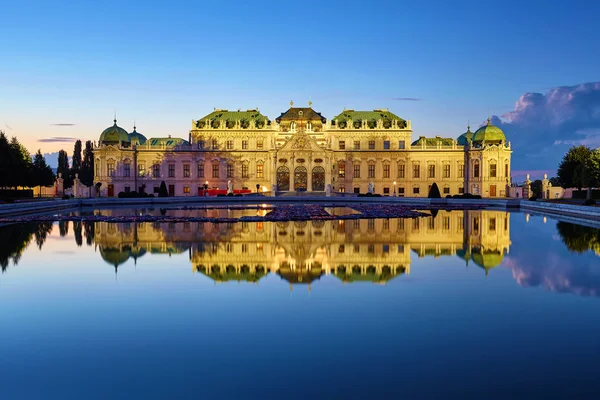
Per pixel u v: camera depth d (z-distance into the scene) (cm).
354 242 4150
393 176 15575
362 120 15800
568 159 13025
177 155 15575
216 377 1509
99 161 15362
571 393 1401
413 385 1451
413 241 4225
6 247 3881
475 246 3931
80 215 7238
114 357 1659
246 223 5897
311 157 14888
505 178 15288
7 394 1416
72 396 1405
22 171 11762
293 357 1648
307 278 2745
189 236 4547
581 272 2906
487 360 1622
